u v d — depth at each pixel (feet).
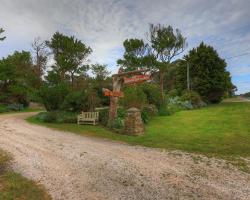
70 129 55.98
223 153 34.22
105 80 135.33
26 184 24.29
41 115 77.10
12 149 37.22
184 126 57.62
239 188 23.20
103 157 32.42
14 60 152.35
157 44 108.17
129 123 49.55
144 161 30.78
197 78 120.06
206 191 22.66
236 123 57.93
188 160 31.12
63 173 27.17
